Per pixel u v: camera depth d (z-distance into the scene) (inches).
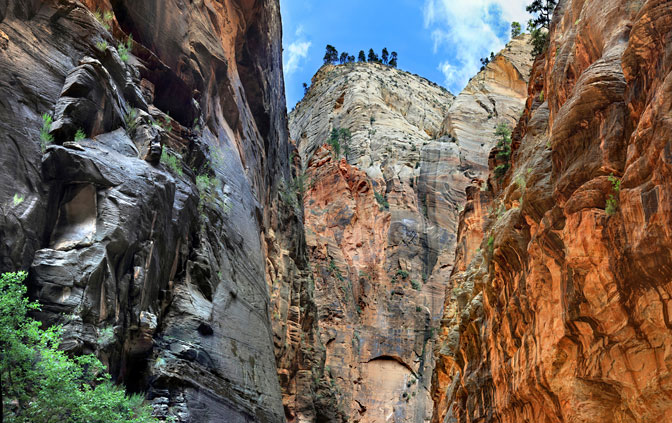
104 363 637.3
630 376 517.7
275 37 1953.7
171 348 802.8
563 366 622.2
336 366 2967.5
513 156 1160.2
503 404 828.6
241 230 1190.9
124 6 1000.9
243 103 1485.0
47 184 655.8
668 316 462.9
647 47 489.4
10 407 511.8
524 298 723.4
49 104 698.2
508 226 756.6
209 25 1257.4
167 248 811.4
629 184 485.4
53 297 612.4
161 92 1049.5
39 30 731.4
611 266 519.5
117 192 709.3
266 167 1679.4
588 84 561.9
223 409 850.1
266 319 1200.8
